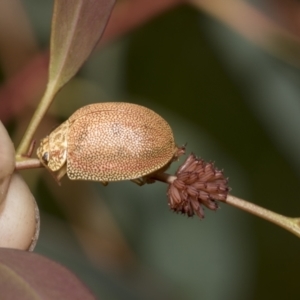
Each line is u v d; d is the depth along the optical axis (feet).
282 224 0.38
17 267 0.36
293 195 0.67
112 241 0.54
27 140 0.40
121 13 0.52
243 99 0.63
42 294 0.36
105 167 0.39
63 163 0.39
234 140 0.66
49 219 0.54
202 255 0.57
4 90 0.51
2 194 0.39
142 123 0.39
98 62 0.59
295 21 0.50
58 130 0.39
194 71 0.63
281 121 0.58
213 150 0.57
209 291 0.56
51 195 0.57
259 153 0.66
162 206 0.56
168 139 0.39
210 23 0.59
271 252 0.67
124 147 0.39
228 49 0.59
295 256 0.68
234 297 0.57
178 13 0.60
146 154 0.39
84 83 0.52
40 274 0.36
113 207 0.56
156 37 0.62
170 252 0.56
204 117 0.65
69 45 0.41
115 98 0.59
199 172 0.39
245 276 0.60
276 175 0.66
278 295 0.67
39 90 0.51
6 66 0.55
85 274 0.51
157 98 0.64
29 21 0.56
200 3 0.51
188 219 0.57
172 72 0.63
